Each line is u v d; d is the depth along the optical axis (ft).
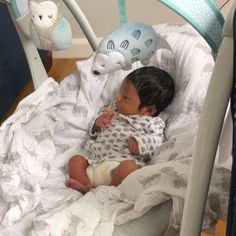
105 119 4.46
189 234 2.49
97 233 3.05
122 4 3.23
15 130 4.02
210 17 2.40
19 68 6.54
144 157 4.18
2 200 3.43
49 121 4.33
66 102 4.55
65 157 4.25
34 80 4.76
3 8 5.95
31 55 4.66
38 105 4.37
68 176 4.09
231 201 2.19
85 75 4.65
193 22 2.37
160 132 4.30
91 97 4.65
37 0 3.87
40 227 3.05
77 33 7.47
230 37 1.96
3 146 3.94
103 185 3.86
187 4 2.34
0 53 5.92
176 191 3.01
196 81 4.28
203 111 2.14
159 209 3.19
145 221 3.14
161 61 4.62
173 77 4.58
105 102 4.76
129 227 3.11
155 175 3.21
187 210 2.43
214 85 2.06
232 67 2.00
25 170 3.72
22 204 3.31
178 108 4.35
